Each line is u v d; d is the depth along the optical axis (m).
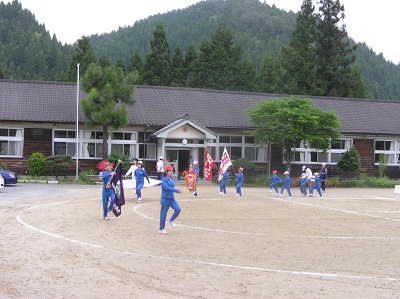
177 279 9.40
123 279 9.34
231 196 25.81
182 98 41.00
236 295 8.49
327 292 8.80
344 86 60.09
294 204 22.77
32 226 14.53
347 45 62.41
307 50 60.03
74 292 8.47
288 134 33.62
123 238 13.31
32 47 112.12
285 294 8.61
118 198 16.33
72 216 16.75
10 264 10.19
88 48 63.53
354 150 39.59
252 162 37.75
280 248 12.62
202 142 36.56
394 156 42.38
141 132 36.78
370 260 11.56
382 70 124.00
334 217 18.70
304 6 61.16
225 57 64.38
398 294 8.80
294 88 57.72
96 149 35.94
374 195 29.05
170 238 13.52
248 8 179.62
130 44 140.25
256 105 37.22
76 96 36.97
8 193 23.69
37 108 35.34
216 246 12.65
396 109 46.06
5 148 34.16
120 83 33.28
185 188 30.22
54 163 32.75
